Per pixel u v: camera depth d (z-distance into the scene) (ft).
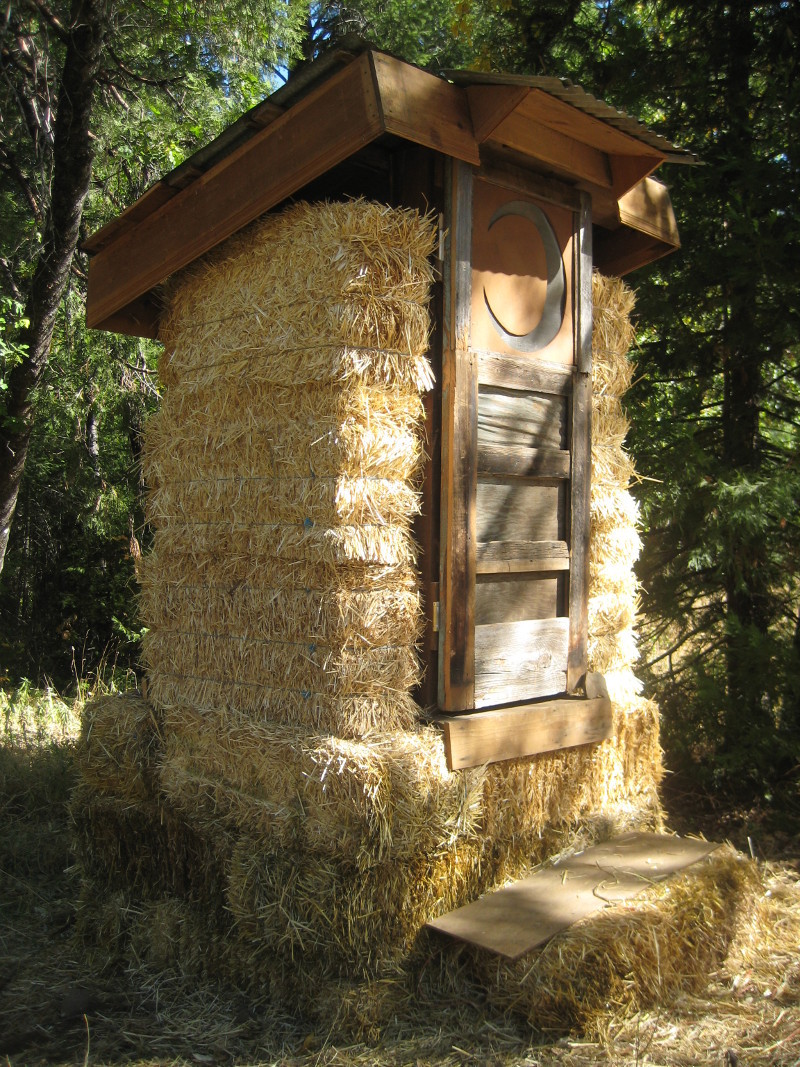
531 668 11.68
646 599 18.76
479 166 10.91
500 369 11.19
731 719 16.78
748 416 18.51
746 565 17.58
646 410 18.33
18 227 26.07
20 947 12.07
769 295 17.42
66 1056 9.45
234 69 28.37
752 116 18.42
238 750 10.72
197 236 11.44
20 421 22.24
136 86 26.63
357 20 41.83
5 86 22.72
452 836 9.98
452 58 41.29
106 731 12.21
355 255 9.77
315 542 9.92
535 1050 8.99
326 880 9.50
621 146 11.94
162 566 12.23
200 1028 9.84
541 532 12.01
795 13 17.40
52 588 33.24
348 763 9.43
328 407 9.90
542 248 12.02
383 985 9.48
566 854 11.79
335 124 9.66
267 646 10.69
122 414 30.86
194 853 11.25
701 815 16.71
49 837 15.26
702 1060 8.94
